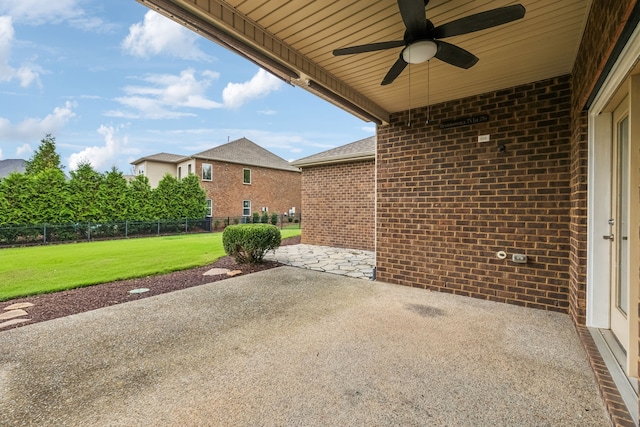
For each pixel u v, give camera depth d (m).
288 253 8.35
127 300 4.22
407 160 5.00
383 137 5.28
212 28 2.66
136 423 1.81
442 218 4.64
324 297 4.37
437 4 2.48
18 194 10.62
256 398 2.04
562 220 3.72
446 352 2.68
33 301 4.16
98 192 12.59
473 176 4.37
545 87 3.84
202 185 18.56
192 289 4.79
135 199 13.84
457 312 3.72
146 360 2.56
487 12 2.04
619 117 2.79
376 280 5.35
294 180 23.80
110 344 2.85
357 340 2.93
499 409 1.93
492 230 4.21
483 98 4.30
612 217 2.98
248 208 20.77
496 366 2.44
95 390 2.14
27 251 8.66
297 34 2.99
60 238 11.12
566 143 3.70
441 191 4.65
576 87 3.31
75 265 6.54
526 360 2.54
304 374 2.33
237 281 5.30
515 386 2.17
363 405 1.96
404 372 2.36
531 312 3.73
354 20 2.76
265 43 2.97
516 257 3.99
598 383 2.14
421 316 3.59
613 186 2.96
